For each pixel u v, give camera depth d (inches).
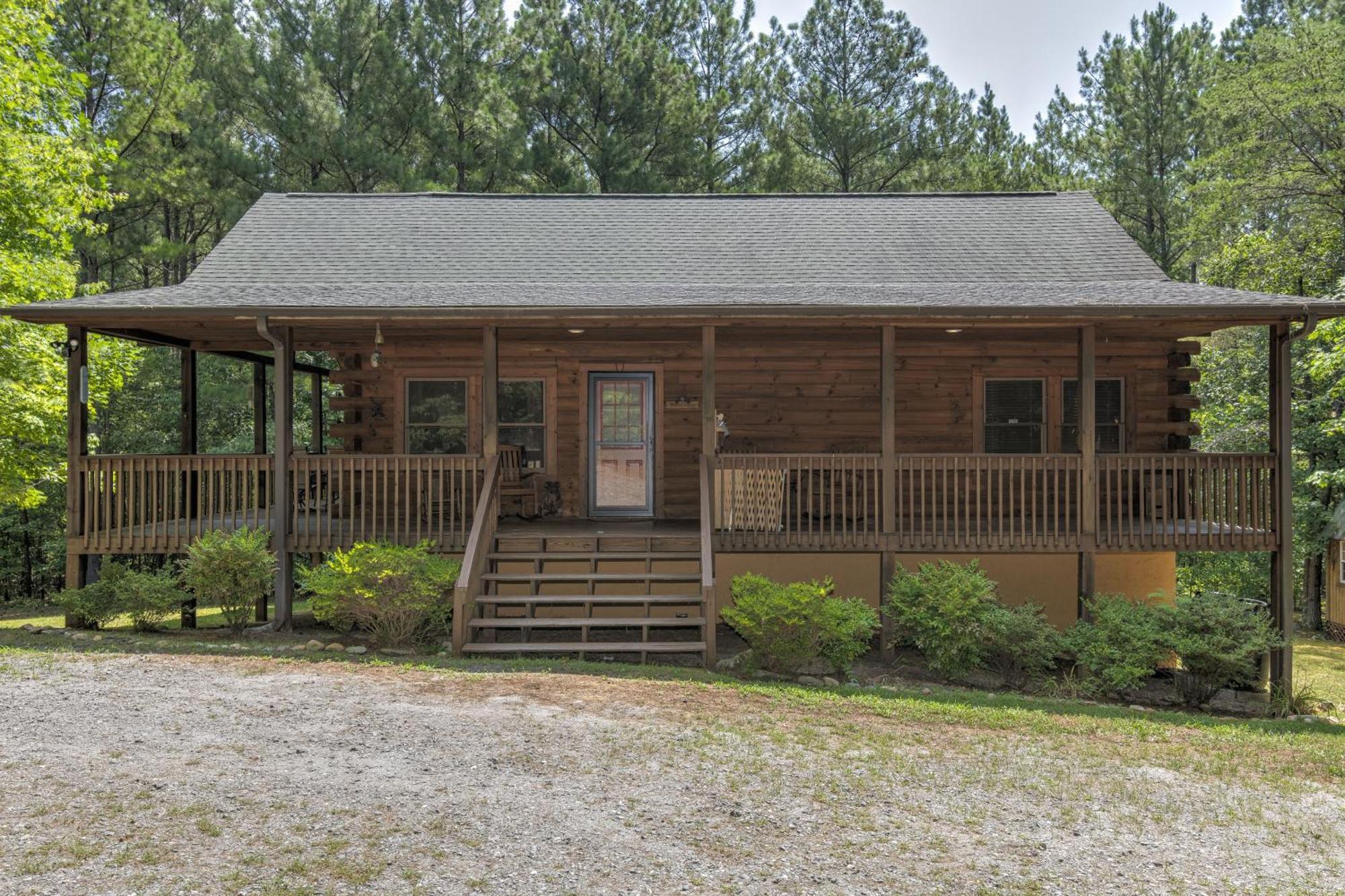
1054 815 242.7
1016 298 444.1
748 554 500.1
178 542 449.7
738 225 601.0
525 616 440.1
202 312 420.2
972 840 224.5
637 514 568.1
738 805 237.1
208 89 915.4
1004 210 621.9
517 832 215.2
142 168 884.6
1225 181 888.9
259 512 584.7
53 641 402.6
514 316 423.5
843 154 1095.0
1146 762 292.7
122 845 200.1
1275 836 237.8
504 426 567.5
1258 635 399.9
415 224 595.8
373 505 445.4
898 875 203.8
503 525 514.6
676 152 1016.2
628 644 402.6
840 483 564.4
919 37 1144.8
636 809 231.5
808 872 202.8
